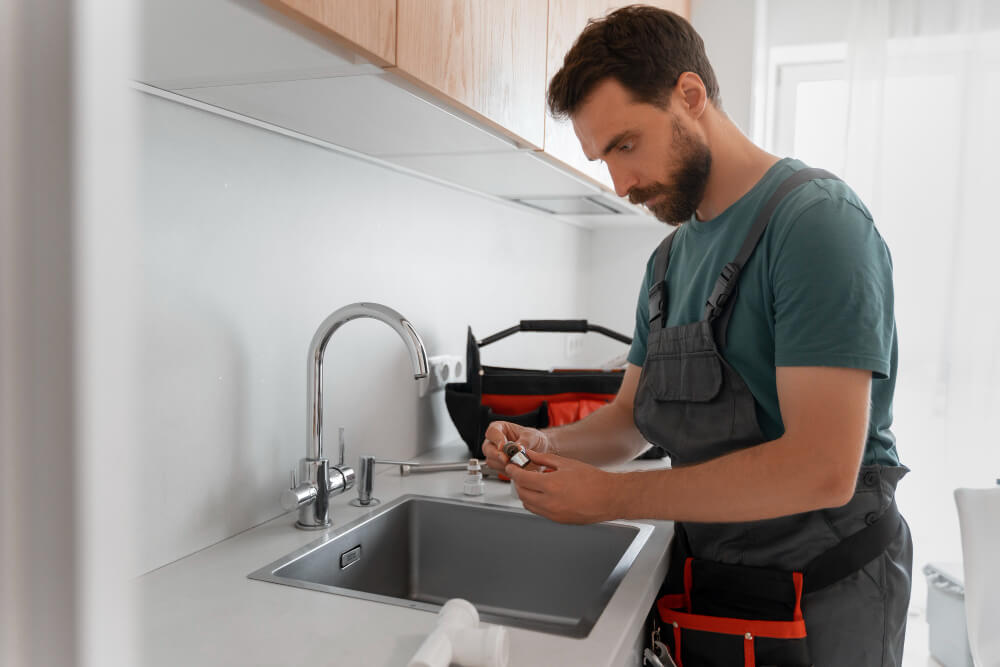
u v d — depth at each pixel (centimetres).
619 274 299
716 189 106
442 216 176
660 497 90
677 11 239
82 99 17
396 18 81
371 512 124
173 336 99
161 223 96
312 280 128
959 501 148
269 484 119
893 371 103
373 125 111
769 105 290
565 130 141
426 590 134
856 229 87
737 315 100
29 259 17
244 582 94
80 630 18
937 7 259
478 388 165
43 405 17
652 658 102
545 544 126
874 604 100
